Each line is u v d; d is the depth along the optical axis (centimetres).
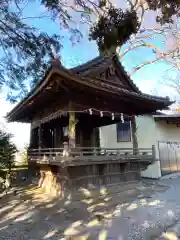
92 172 809
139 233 445
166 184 1004
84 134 1098
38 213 596
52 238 428
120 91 760
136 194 801
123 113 943
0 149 785
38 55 418
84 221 525
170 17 370
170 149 1290
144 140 1248
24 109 952
